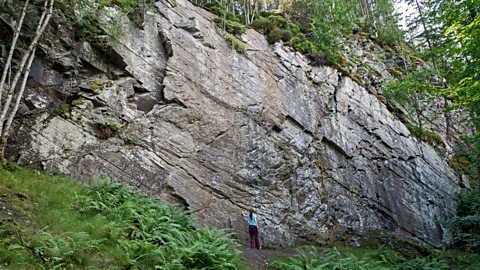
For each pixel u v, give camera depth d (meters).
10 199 8.78
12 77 13.21
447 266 15.59
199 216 15.22
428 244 23.36
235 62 19.73
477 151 22.52
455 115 32.31
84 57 15.07
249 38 21.39
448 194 27.27
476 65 14.76
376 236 20.55
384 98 26.97
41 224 8.12
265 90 20.05
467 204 26.47
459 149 29.88
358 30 30.11
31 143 12.74
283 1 29.22
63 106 14.02
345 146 22.06
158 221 10.10
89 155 13.70
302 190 18.98
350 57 27.05
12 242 6.84
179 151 15.83
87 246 7.41
